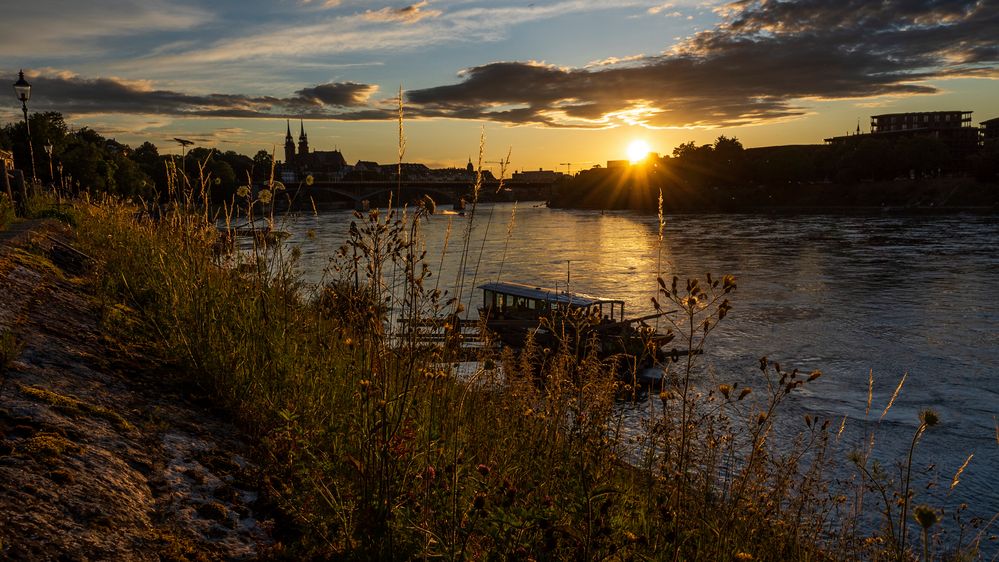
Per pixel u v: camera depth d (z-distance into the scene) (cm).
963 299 4131
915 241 7488
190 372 528
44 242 895
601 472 436
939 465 1786
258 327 551
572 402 522
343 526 331
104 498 312
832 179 18125
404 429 364
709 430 548
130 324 629
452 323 454
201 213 707
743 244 7750
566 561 328
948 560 643
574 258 6506
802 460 1418
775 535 521
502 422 510
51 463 319
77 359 483
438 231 8069
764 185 17800
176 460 385
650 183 18438
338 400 467
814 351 3052
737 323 3612
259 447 440
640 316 3600
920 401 2366
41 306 584
